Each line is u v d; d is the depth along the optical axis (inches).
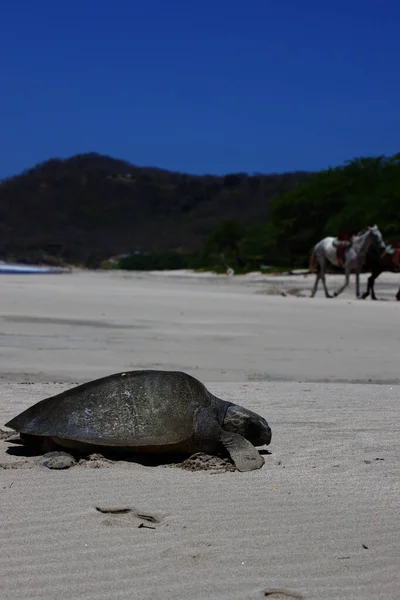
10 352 574.6
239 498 223.5
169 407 261.1
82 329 740.0
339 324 850.1
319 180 3319.4
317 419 341.1
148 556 177.9
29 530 194.5
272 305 1077.8
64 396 266.7
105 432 254.5
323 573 169.3
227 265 3895.2
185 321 838.5
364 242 1362.0
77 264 6732.3
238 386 444.5
